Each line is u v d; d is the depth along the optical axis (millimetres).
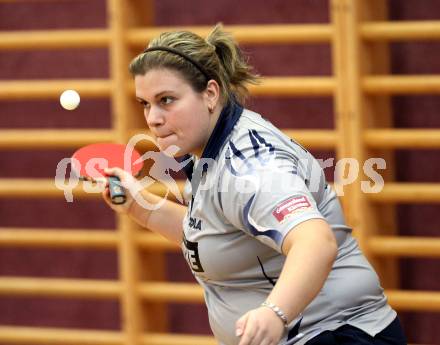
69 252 16328
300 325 7609
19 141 15258
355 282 7809
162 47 7242
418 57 14344
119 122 14648
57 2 15906
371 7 13805
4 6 16125
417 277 14703
